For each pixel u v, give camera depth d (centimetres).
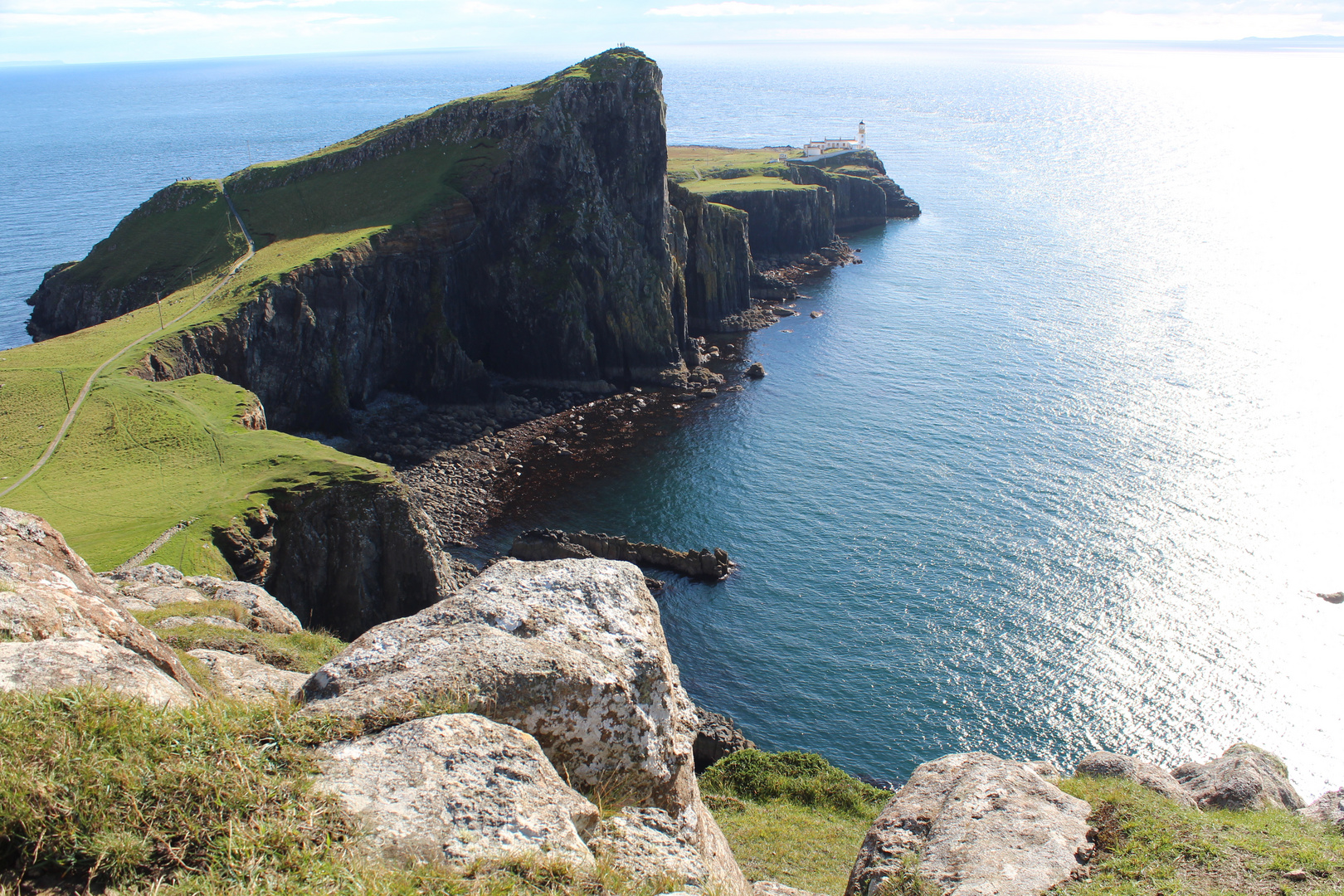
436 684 1037
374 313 11400
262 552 6081
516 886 781
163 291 12406
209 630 2323
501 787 898
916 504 8188
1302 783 4959
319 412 10612
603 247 12412
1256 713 5484
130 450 7219
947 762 1731
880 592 6819
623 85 12875
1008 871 1296
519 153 12556
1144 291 15388
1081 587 6806
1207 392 10712
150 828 730
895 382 11481
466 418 10931
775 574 7119
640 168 12950
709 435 10069
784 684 5822
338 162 14438
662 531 7925
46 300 14062
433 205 12238
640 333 12381
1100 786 1738
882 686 5791
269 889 691
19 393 8200
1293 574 6894
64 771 753
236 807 780
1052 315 14125
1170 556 7188
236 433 7725
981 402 10681
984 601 6662
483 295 12488
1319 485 8306
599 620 1290
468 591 1302
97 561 5169
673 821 1134
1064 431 9738
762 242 18838
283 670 2033
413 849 796
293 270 10562
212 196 14625
